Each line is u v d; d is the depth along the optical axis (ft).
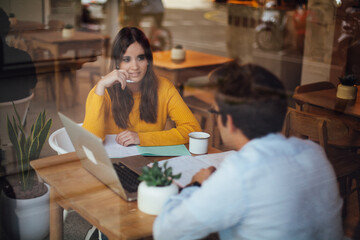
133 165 4.03
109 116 5.16
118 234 2.95
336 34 9.59
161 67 8.98
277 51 12.15
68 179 3.71
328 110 6.22
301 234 2.92
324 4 9.90
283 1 13.67
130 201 3.37
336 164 5.14
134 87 5.41
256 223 2.83
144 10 15.48
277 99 3.25
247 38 13.53
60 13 10.29
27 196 4.82
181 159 4.16
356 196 4.85
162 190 3.14
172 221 2.88
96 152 3.39
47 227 4.77
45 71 8.47
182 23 15.98
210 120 6.89
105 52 10.27
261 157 2.89
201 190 2.84
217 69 8.87
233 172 2.78
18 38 8.50
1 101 5.98
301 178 2.93
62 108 7.65
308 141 3.21
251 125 3.11
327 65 9.56
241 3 15.56
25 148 5.35
